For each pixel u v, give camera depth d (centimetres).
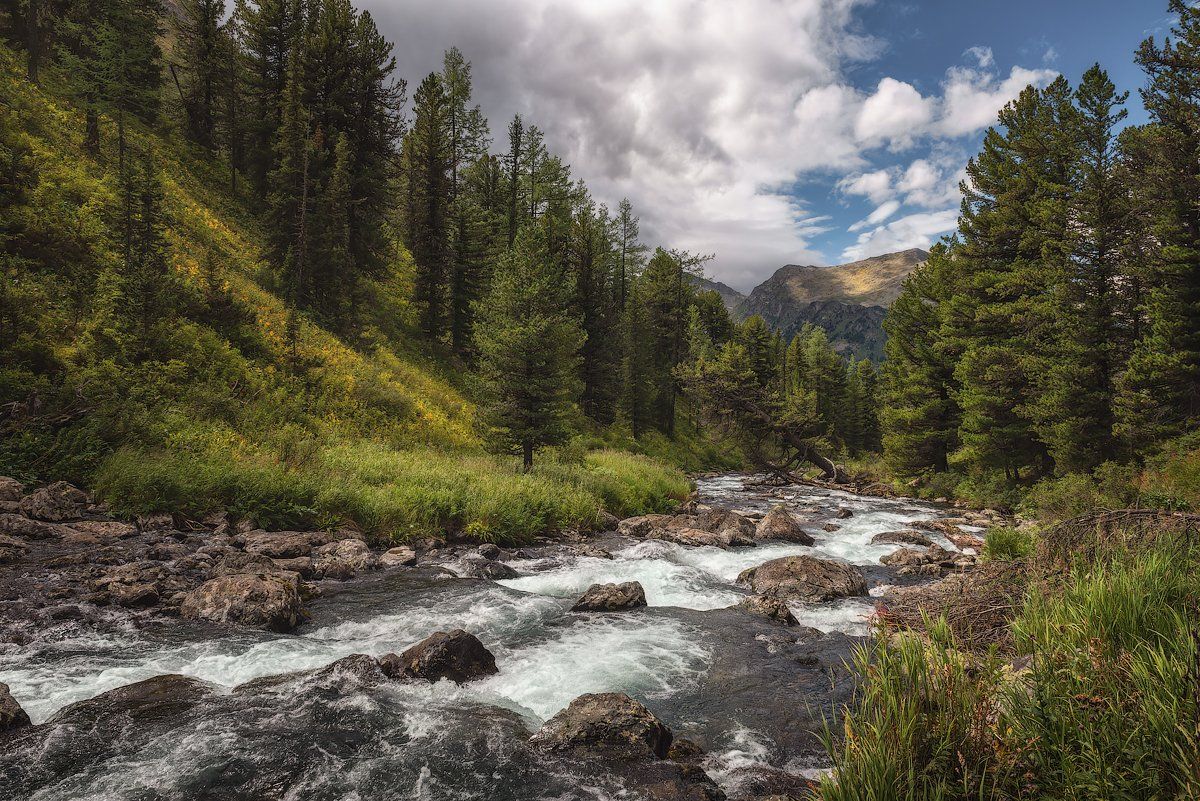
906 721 300
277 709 512
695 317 6581
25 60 3309
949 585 782
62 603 711
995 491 2566
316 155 3231
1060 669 339
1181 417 1947
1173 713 258
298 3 4206
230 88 4369
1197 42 1900
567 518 1622
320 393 2281
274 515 1225
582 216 4553
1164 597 422
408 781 416
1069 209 2283
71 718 473
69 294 1684
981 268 2920
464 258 3947
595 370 4453
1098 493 1627
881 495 3278
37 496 1026
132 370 1558
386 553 1149
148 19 3681
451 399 3234
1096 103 2470
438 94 4156
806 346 8712
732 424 4188
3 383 1265
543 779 423
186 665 601
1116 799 247
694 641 765
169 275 1938
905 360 3769
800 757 479
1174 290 1912
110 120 3450
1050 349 2288
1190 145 1912
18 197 1794
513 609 879
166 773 408
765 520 1717
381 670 605
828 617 901
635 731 477
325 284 3108
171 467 1209
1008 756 279
